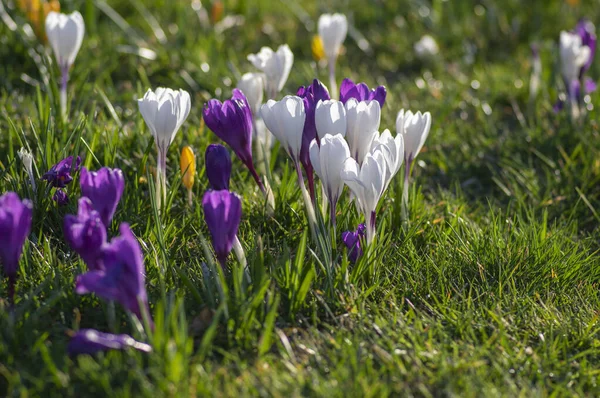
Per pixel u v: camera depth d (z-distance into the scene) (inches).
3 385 101.3
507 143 205.2
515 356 114.9
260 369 106.7
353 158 129.0
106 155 156.7
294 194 153.6
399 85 245.1
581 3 335.0
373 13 305.4
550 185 180.4
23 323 109.3
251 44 272.7
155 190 140.6
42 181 139.5
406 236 140.5
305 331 118.0
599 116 210.4
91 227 102.8
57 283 119.6
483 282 135.2
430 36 293.9
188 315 117.6
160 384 96.6
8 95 208.8
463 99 238.7
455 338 120.0
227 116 127.7
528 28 307.1
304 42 276.8
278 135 124.4
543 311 127.3
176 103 133.2
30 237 137.3
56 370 97.8
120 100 211.0
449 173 194.5
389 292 125.5
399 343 114.7
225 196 109.5
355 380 102.4
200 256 139.8
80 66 216.2
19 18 238.8
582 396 108.1
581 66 209.3
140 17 274.1
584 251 143.3
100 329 114.7
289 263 119.4
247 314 110.3
